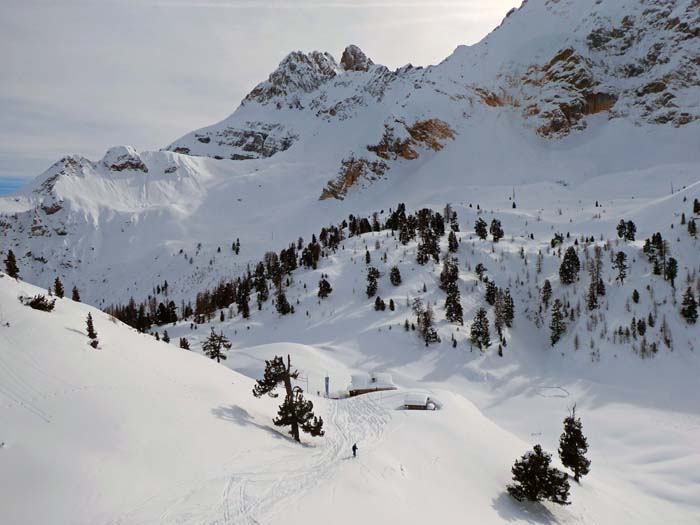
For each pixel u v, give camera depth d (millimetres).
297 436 43375
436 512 34781
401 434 51062
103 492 24844
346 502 31969
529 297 147125
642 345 113250
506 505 41156
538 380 112000
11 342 34469
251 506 28375
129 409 32875
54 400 30250
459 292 138250
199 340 134875
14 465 23891
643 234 169125
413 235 189625
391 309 134875
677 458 70938
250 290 187625
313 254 179625
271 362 44531
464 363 113938
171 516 25219
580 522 43094
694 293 122562
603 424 87125
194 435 34156
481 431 58094
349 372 100438
